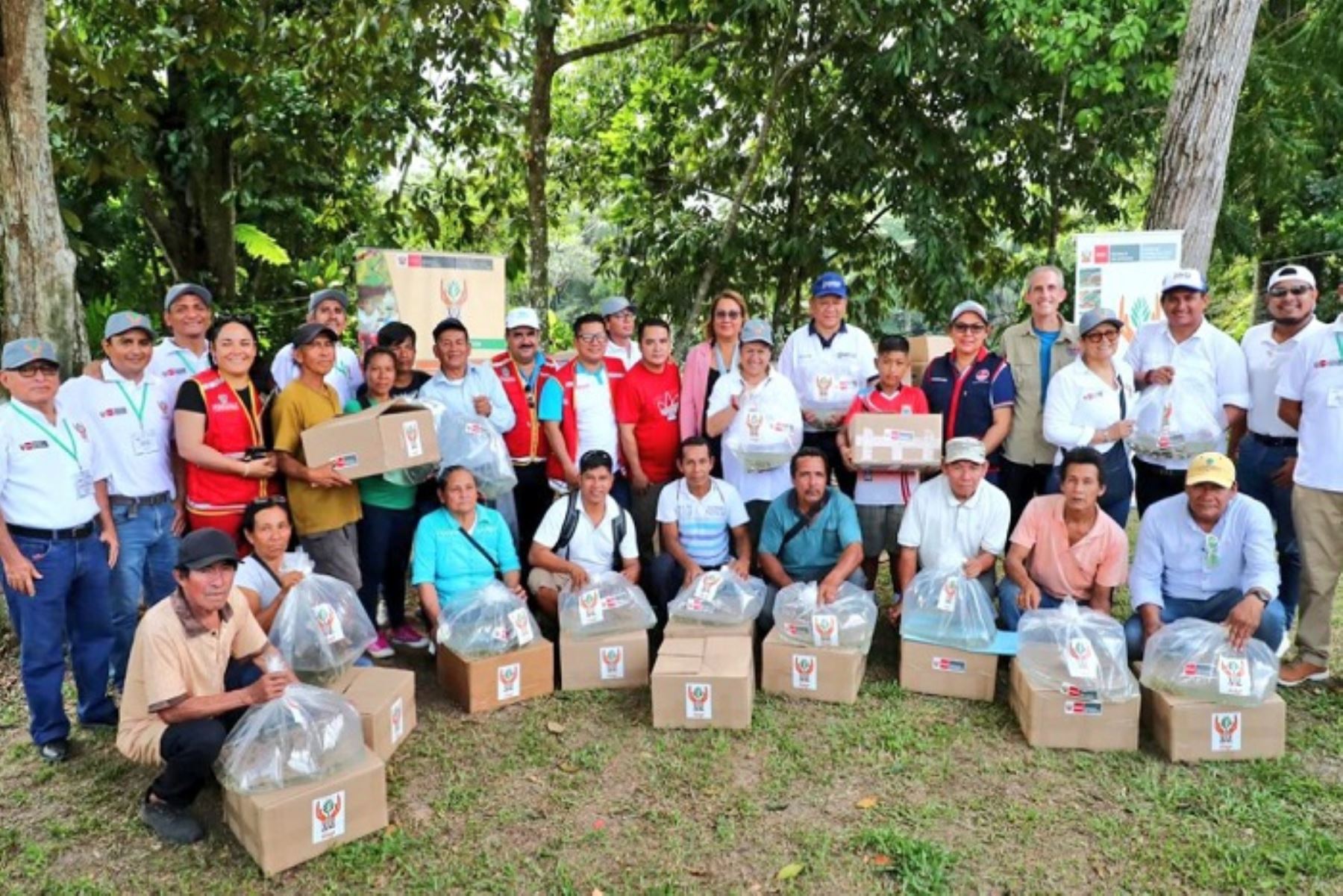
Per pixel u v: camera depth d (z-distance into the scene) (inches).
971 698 151.6
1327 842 109.9
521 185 370.3
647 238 350.3
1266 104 366.3
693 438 173.5
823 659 150.0
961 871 106.8
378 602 174.6
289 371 179.8
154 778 128.7
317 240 448.8
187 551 110.4
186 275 382.6
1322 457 145.8
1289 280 154.3
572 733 141.6
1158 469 166.6
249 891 104.7
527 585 179.3
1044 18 252.5
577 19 398.3
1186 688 130.9
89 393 138.3
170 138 345.7
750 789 125.2
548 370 184.1
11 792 125.3
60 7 262.4
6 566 125.6
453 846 113.0
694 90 338.6
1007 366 173.9
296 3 319.9
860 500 176.9
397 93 293.4
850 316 374.0
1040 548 158.7
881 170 321.4
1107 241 203.0
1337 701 147.4
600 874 107.3
